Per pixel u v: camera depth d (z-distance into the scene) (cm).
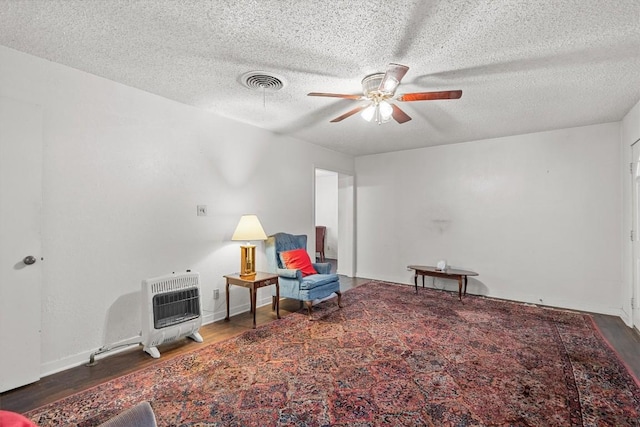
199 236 332
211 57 224
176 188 312
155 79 261
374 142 479
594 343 279
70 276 240
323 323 330
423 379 219
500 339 288
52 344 230
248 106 324
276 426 171
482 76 249
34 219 218
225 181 359
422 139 458
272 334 300
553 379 218
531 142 422
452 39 197
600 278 377
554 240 407
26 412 183
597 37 195
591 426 171
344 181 595
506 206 441
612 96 291
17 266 210
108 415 181
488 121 369
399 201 537
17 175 211
